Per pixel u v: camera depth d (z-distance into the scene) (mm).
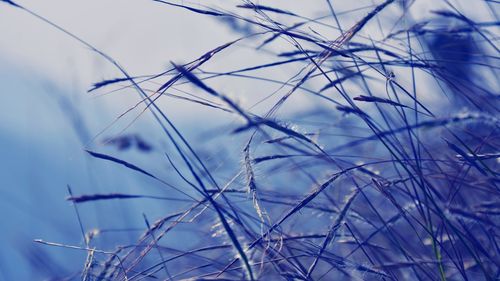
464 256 853
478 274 834
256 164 771
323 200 854
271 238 796
